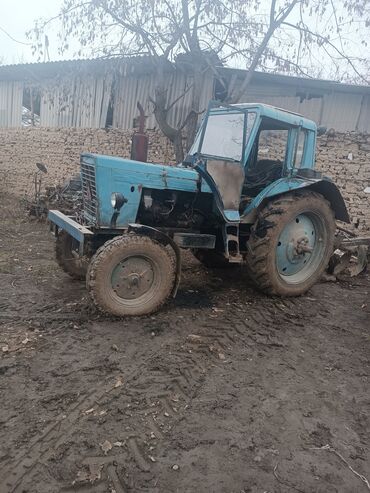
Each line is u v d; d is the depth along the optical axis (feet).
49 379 9.87
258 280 16.05
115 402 9.20
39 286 16.10
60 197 27.73
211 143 16.49
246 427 8.75
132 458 7.64
